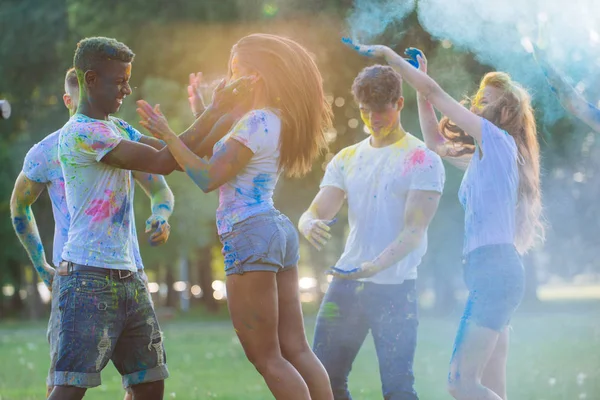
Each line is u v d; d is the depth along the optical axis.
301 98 4.70
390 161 5.52
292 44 4.76
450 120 5.46
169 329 25.81
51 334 5.16
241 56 4.73
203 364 12.61
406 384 5.42
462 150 5.79
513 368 10.41
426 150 5.51
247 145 4.53
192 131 4.70
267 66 4.68
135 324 4.91
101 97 4.87
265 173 4.64
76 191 4.79
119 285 4.81
